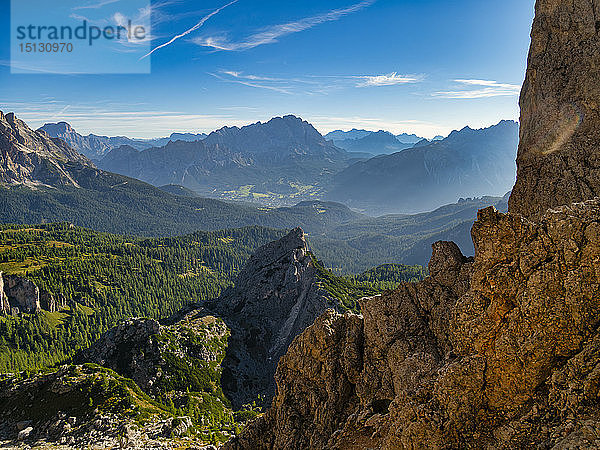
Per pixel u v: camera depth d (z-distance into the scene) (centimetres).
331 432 4122
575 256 2494
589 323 2378
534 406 2330
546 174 4272
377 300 4381
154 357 18038
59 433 11006
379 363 4109
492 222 2762
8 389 12850
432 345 3834
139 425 11156
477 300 2733
